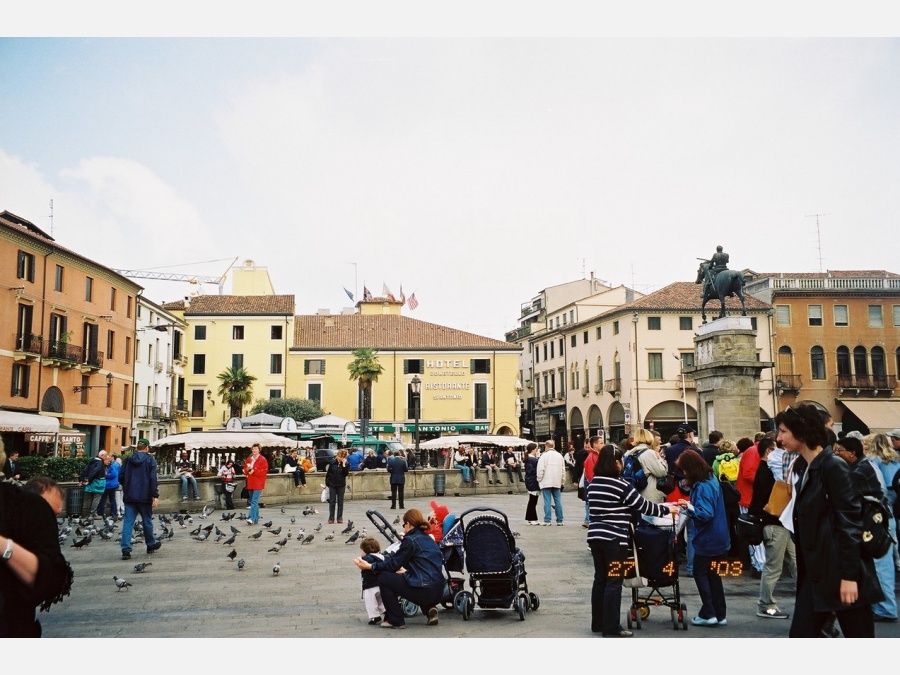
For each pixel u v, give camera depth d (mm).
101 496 22188
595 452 17609
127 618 9078
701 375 29453
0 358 42344
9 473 27391
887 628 8062
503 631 8219
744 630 8102
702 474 8344
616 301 76938
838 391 63219
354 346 71750
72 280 49625
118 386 56188
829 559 5230
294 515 23109
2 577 4547
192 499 25031
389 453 41031
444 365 71812
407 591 8391
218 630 8406
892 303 64312
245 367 71438
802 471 5836
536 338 86438
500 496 33125
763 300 65438
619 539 7789
